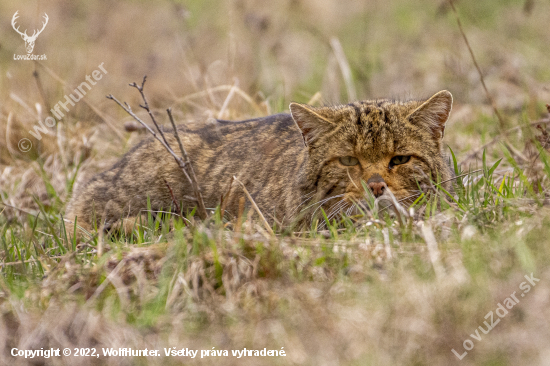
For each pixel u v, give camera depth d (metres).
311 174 9.81
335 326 6.69
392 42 22.97
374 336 6.47
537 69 18.53
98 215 11.70
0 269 8.97
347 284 7.37
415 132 9.64
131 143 14.59
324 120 9.70
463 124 15.60
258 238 8.20
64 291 7.78
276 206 10.16
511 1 25.09
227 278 7.77
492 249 7.44
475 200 9.42
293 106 9.88
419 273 7.25
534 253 7.34
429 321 6.58
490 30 22.11
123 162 11.98
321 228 9.67
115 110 17.86
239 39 19.97
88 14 25.30
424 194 9.28
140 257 8.22
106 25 23.41
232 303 7.48
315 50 22.78
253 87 17.47
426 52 21.16
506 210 8.67
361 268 7.57
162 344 6.95
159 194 11.39
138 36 23.38
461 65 18.98
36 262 9.20
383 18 25.56
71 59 21.12
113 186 11.77
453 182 10.06
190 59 20.44
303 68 21.52
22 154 14.80
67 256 8.62
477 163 12.16
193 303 7.53
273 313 7.18
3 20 22.84
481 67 18.73
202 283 7.91
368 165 9.49
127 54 22.19
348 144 9.55
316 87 19.75
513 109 15.42
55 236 9.81
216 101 16.11
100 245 8.59
